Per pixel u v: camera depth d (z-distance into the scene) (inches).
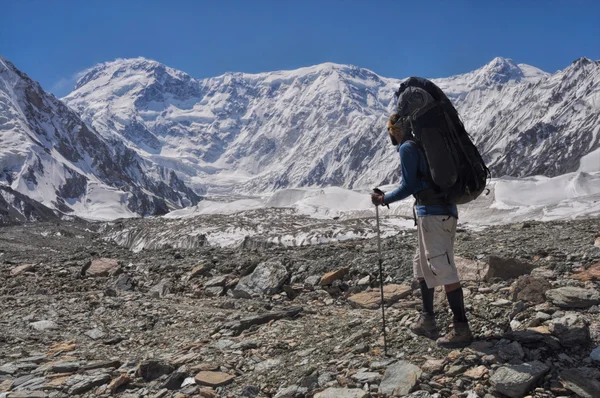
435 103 205.6
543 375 185.2
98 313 376.2
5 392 223.9
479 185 207.3
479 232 614.5
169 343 295.9
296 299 382.9
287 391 201.3
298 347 251.8
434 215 213.5
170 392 219.0
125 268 543.8
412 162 212.8
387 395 188.5
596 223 568.7
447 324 238.2
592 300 231.3
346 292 371.2
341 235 959.0
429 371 198.7
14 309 395.2
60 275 537.6
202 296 423.5
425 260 221.9
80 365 255.0
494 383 182.4
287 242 972.6
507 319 234.1
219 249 658.8
